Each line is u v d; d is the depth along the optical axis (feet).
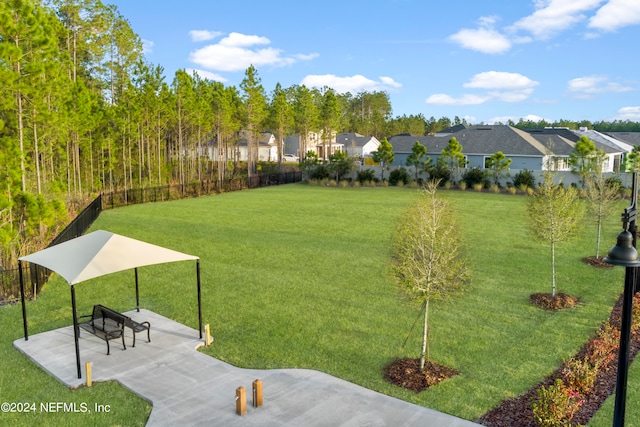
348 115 476.13
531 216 58.65
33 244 75.51
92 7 150.00
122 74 183.73
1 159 70.95
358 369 37.17
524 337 43.01
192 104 171.94
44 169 103.50
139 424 29.68
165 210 119.24
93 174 151.94
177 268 65.51
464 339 42.57
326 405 31.58
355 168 186.91
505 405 31.89
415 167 181.57
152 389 33.71
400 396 33.19
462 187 160.04
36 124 90.48
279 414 30.50
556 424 27.89
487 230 90.22
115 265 37.09
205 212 115.24
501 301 52.16
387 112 483.51
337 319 47.26
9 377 35.55
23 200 71.67
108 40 167.12
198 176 196.85
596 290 55.88
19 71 77.87
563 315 48.19
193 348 40.63
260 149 326.24
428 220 38.32
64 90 96.94
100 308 42.73
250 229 93.09
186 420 29.81
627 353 19.67
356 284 58.13
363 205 125.90
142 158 166.30
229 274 62.64
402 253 40.70
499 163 157.48
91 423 29.73
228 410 30.96
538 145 177.58
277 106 221.25
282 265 66.80
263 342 42.19
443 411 31.30
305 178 198.49
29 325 45.88
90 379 34.45
